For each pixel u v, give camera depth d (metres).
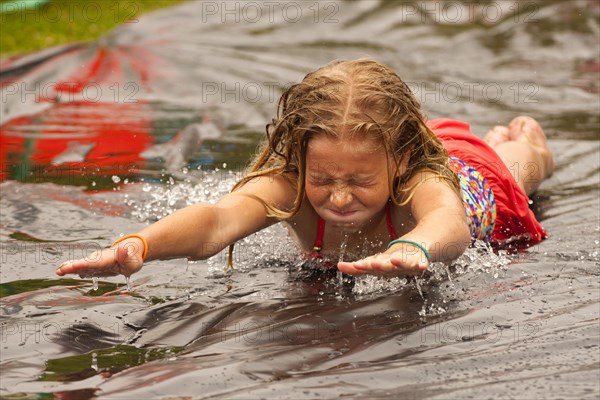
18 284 5.73
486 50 15.30
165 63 13.91
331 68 5.53
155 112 11.24
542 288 5.54
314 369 4.42
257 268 6.14
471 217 6.34
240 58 14.40
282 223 6.80
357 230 5.70
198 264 6.21
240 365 4.38
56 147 9.53
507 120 10.74
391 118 5.34
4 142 9.73
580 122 10.58
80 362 4.51
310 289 5.70
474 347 4.68
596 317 5.03
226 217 5.28
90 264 4.46
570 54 14.95
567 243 6.54
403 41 16.03
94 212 7.36
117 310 5.25
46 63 13.75
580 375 4.31
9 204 7.52
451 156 6.89
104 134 10.10
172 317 5.16
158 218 7.23
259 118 10.95
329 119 5.18
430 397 4.08
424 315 5.16
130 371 4.36
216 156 9.16
